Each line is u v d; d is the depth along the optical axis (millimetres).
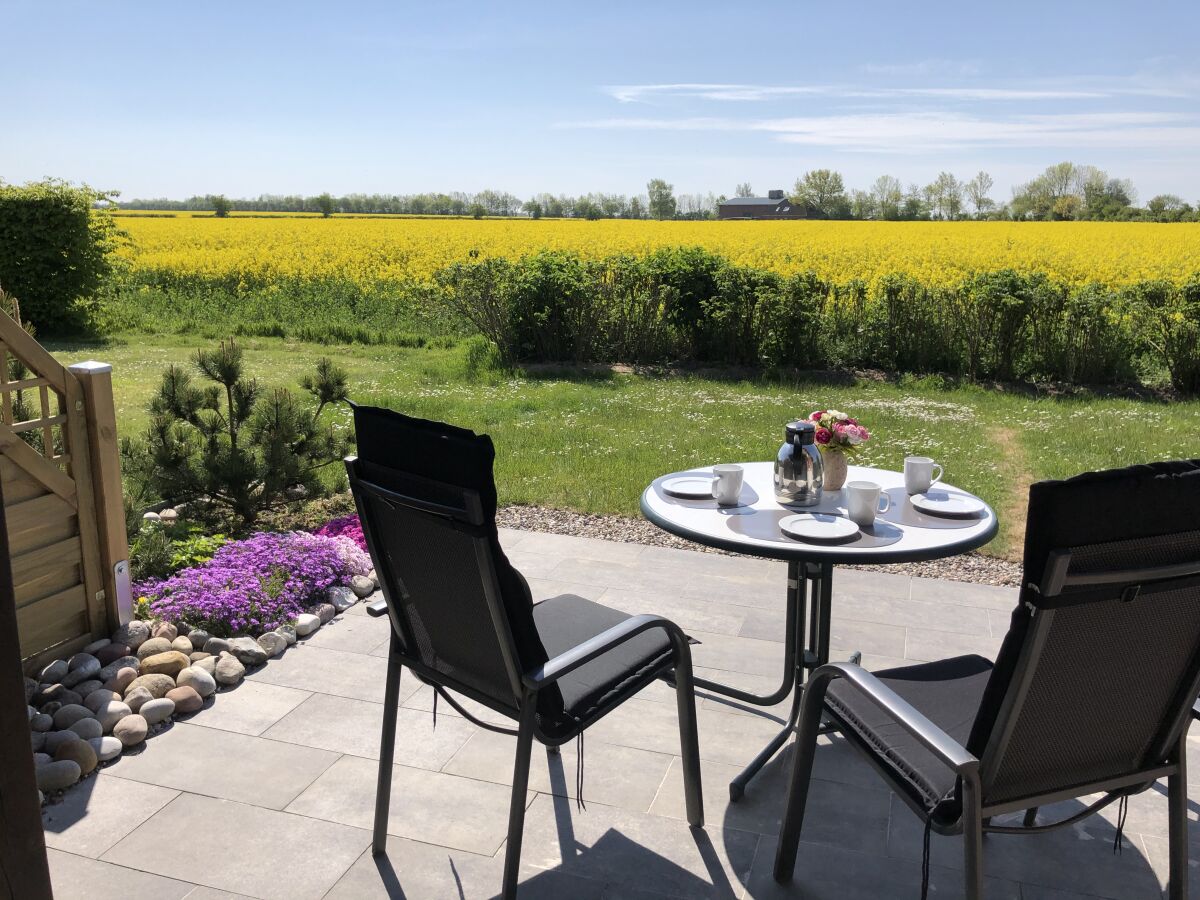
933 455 7219
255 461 5109
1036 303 10586
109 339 13430
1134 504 1612
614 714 3217
